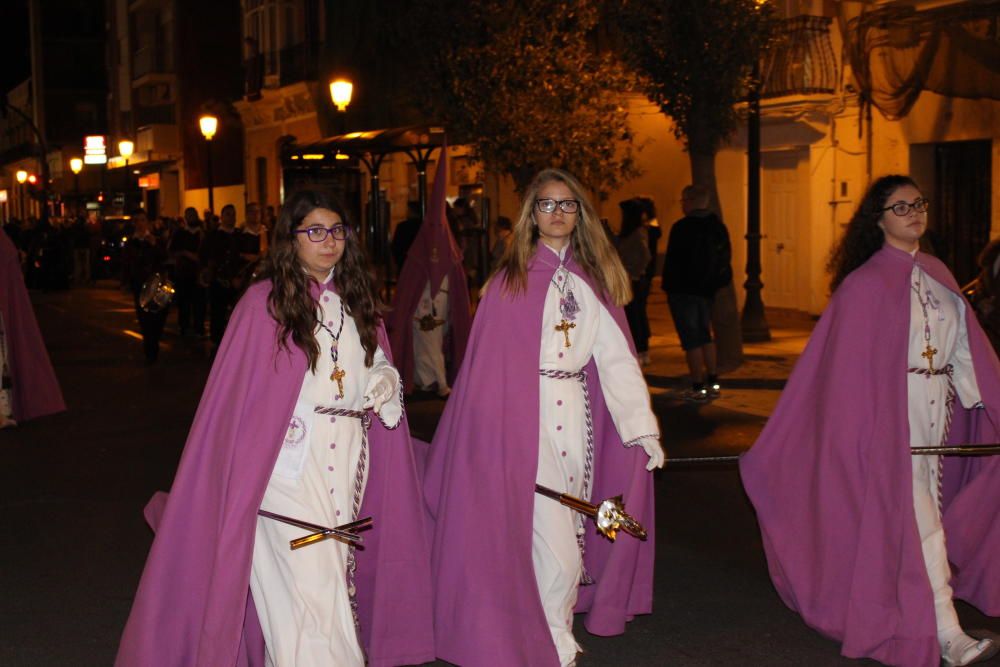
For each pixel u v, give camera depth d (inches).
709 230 435.5
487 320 186.7
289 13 1211.9
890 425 190.9
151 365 585.6
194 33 1579.7
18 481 335.3
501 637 178.1
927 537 192.1
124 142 1464.1
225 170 1477.6
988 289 270.2
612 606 194.4
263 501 165.2
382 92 973.2
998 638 194.1
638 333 523.5
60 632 216.2
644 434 189.5
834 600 196.5
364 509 182.4
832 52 654.5
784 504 207.8
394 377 171.9
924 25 568.7
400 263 535.8
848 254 201.2
